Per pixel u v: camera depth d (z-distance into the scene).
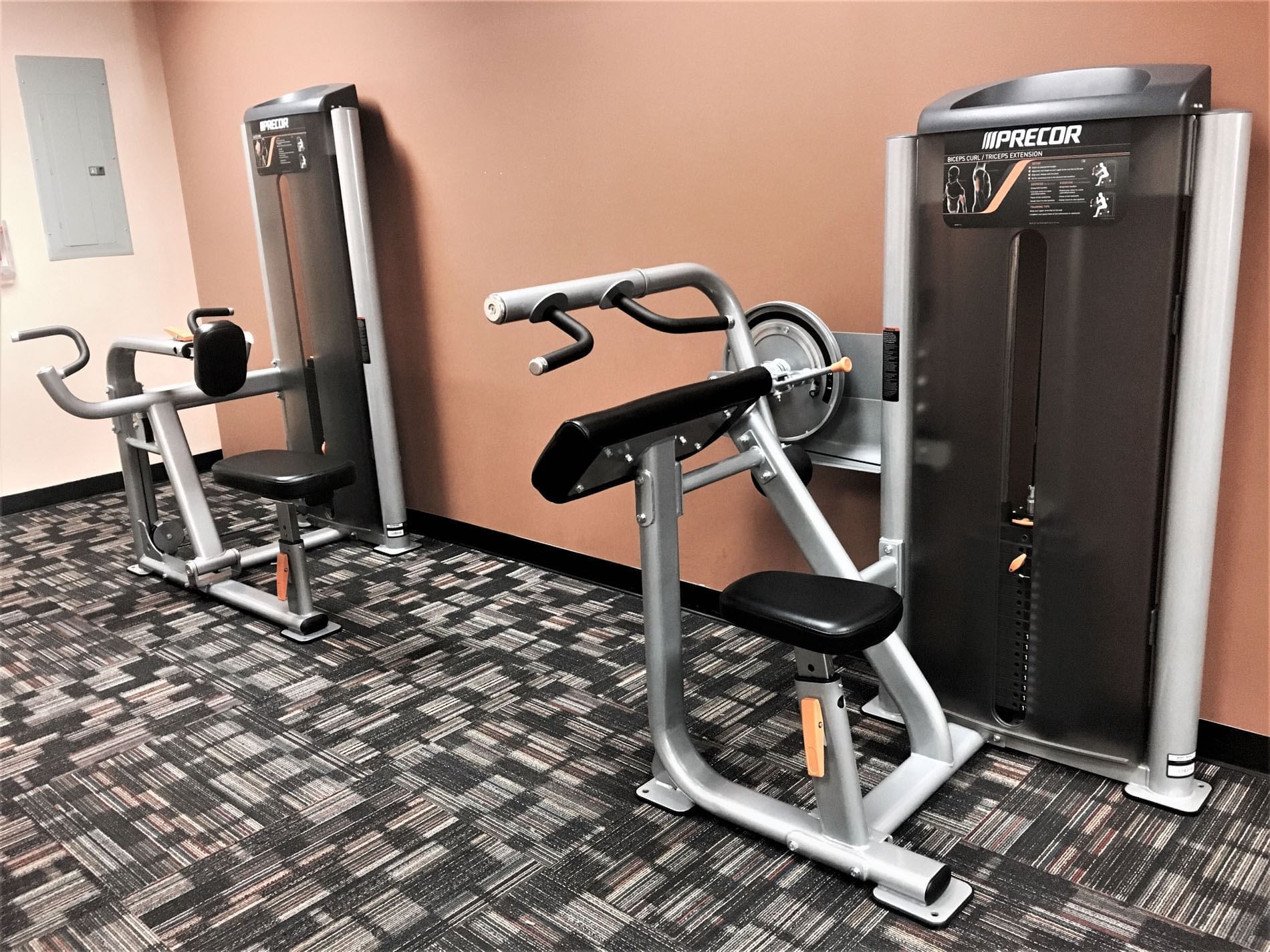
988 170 1.88
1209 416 1.77
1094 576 1.95
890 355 2.09
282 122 3.28
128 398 3.00
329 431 3.58
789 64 2.38
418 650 2.78
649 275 1.91
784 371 2.24
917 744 2.07
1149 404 1.81
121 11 4.16
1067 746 2.07
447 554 3.51
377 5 3.22
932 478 2.12
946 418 2.07
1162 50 1.88
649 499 1.84
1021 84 1.91
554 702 2.47
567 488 1.70
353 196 3.21
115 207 4.25
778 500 2.09
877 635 1.64
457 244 3.24
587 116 2.79
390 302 3.54
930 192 1.97
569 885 1.81
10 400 4.13
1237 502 1.96
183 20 4.05
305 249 3.40
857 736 2.25
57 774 2.25
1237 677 2.04
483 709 2.45
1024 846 1.86
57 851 1.98
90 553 3.68
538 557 3.35
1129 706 1.97
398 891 1.82
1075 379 1.88
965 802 1.99
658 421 1.70
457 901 1.79
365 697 2.53
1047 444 1.94
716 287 2.07
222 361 2.85
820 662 1.68
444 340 3.40
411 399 3.58
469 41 3.00
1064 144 1.79
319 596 3.18
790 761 2.18
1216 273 1.71
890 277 2.06
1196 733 1.94
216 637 2.92
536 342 3.11
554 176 2.92
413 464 3.66
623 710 2.43
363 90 3.38
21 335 2.75
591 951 1.65
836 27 2.28
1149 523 1.86
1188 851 1.82
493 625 2.92
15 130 3.98
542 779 2.15
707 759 2.19
